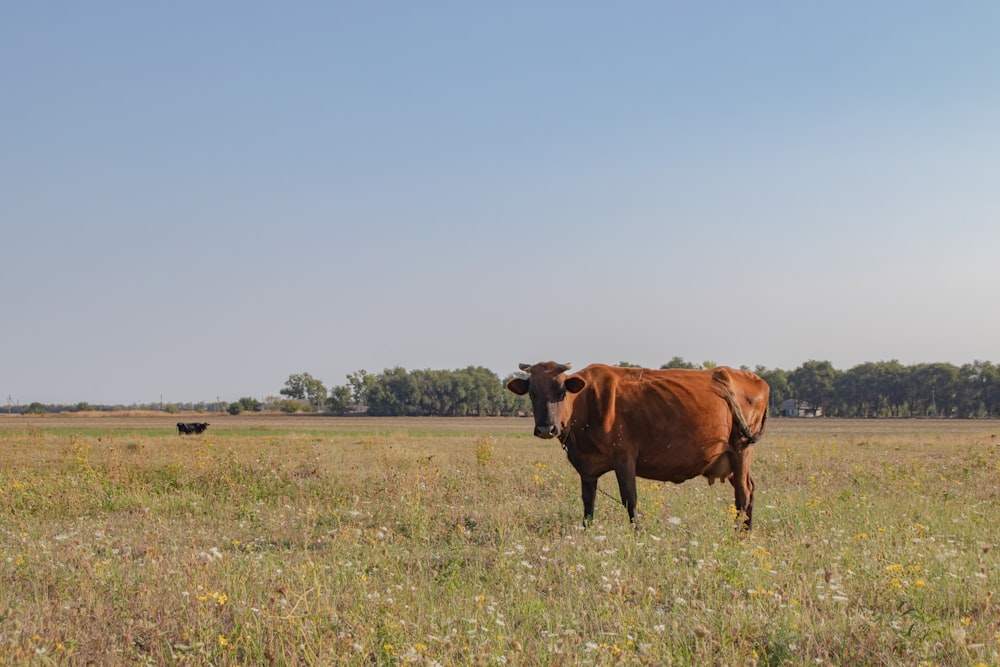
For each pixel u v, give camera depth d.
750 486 12.66
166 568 8.44
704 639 6.18
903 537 10.05
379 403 150.62
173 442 35.66
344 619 6.76
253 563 8.42
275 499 14.52
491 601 7.30
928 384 146.62
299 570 8.11
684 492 14.98
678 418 11.65
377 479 16.47
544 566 8.74
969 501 14.34
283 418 131.50
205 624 6.65
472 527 11.64
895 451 30.84
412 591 7.53
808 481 17.92
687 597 7.50
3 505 13.73
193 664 5.95
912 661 5.92
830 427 83.12
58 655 6.04
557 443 38.28
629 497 11.52
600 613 7.10
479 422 106.19
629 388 11.66
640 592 7.34
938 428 79.88
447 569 8.48
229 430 67.56
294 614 6.68
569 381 11.31
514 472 19.03
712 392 12.02
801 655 6.11
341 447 32.28
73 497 14.14
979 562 8.50
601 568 8.41
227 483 15.71
